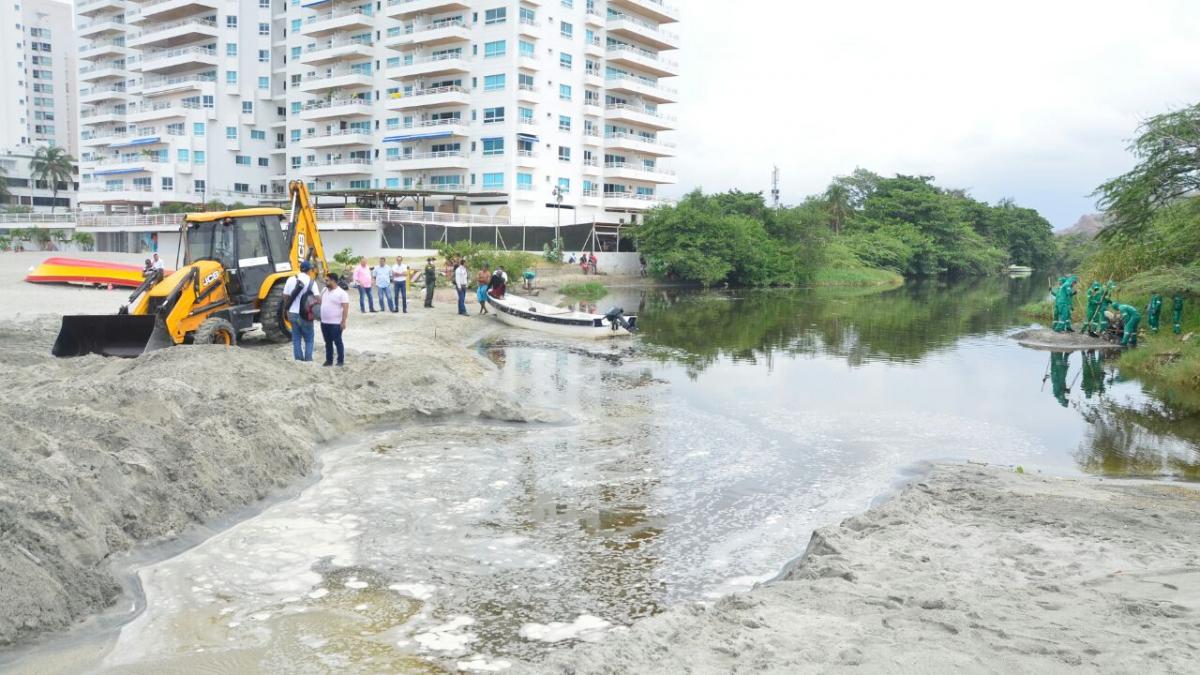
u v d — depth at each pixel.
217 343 14.71
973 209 103.12
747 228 55.47
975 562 6.66
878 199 90.31
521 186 64.00
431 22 66.94
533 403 13.67
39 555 5.89
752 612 5.49
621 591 6.51
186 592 6.31
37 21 118.62
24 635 5.40
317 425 10.73
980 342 24.55
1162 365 18.92
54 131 121.12
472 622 5.91
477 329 23.22
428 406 12.15
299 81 76.69
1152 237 24.86
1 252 60.72
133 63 85.06
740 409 13.86
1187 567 6.31
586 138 69.19
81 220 67.56
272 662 5.27
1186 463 10.89
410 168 66.62
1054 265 116.69
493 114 63.72
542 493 8.95
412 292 31.89
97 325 14.36
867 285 62.66
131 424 8.27
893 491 9.44
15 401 9.11
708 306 37.16
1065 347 23.44
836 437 12.06
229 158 79.81
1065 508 8.33
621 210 73.25
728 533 7.93
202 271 15.27
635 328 25.80
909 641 4.85
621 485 9.35
